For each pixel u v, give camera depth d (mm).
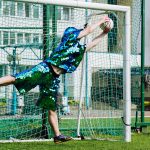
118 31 10641
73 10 11688
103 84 11500
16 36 14680
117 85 11258
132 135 9898
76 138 8969
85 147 7730
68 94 13328
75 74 13242
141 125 10828
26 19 14234
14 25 14234
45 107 6309
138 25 11578
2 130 9758
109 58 11414
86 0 12414
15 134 9555
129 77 8727
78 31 6414
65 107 11375
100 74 11602
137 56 13164
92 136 9492
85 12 11469
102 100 11391
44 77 6172
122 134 8984
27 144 8211
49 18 9750
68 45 6348
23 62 13508
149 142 8523
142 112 11070
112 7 8703
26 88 6082
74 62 6371
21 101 11188
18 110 11242
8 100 12344
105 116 11188
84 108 11562
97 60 11852
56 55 6289
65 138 6438
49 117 6410
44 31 9805
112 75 11336
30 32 14352
